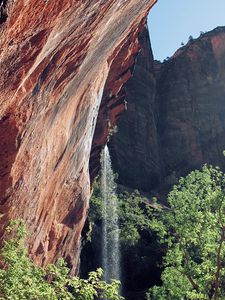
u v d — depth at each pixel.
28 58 10.09
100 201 46.56
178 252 18.97
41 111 14.23
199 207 18.95
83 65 15.65
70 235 24.20
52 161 17.92
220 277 18.17
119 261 43.44
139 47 30.39
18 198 15.21
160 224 19.55
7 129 12.81
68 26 11.11
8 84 10.31
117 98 33.47
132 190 53.38
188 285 19.00
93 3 11.09
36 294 7.85
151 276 42.38
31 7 8.36
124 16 15.46
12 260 9.32
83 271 41.47
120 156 56.72
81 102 19.31
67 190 21.83
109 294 7.72
